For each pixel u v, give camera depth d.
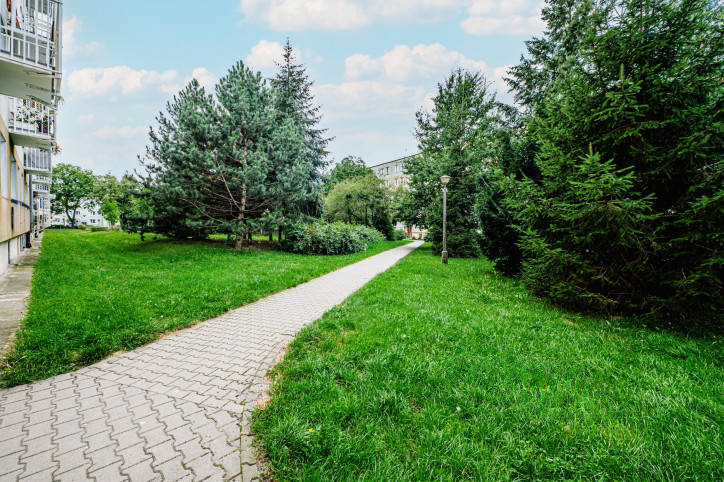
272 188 15.69
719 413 2.72
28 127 10.73
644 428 2.53
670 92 5.42
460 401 2.85
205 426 2.60
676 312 5.60
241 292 7.38
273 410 2.71
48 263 10.71
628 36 5.64
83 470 2.09
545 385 3.21
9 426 2.57
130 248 16.11
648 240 5.32
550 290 6.46
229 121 14.93
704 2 5.18
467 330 4.81
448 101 25.56
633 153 5.58
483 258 18.78
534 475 2.06
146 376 3.51
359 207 35.09
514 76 21.19
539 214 6.56
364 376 3.28
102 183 56.00
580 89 6.19
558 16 18.44
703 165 5.39
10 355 3.72
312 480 1.98
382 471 2.04
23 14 7.37
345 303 6.57
